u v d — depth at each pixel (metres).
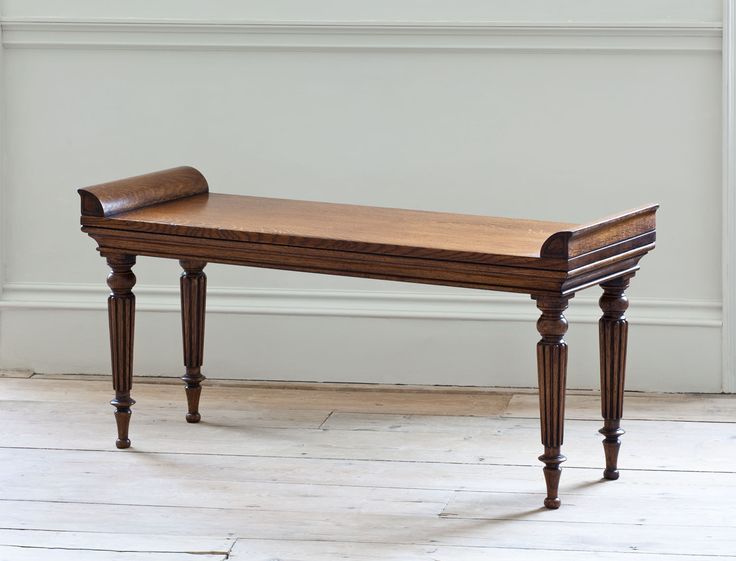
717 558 3.04
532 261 3.15
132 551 3.10
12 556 3.06
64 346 4.78
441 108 4.50
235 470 3.70
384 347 4.63
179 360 4.74
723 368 4.48
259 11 4.51
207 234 3.56
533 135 4.48
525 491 3.52
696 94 4.38
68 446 3.92
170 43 4.56
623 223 3.35
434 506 3.40
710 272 4.47
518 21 4.39
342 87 4.53
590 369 4.56
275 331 4.67
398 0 4.45
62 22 4.59
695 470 3.68
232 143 4.61
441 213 3.86
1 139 4.69
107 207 3.71
